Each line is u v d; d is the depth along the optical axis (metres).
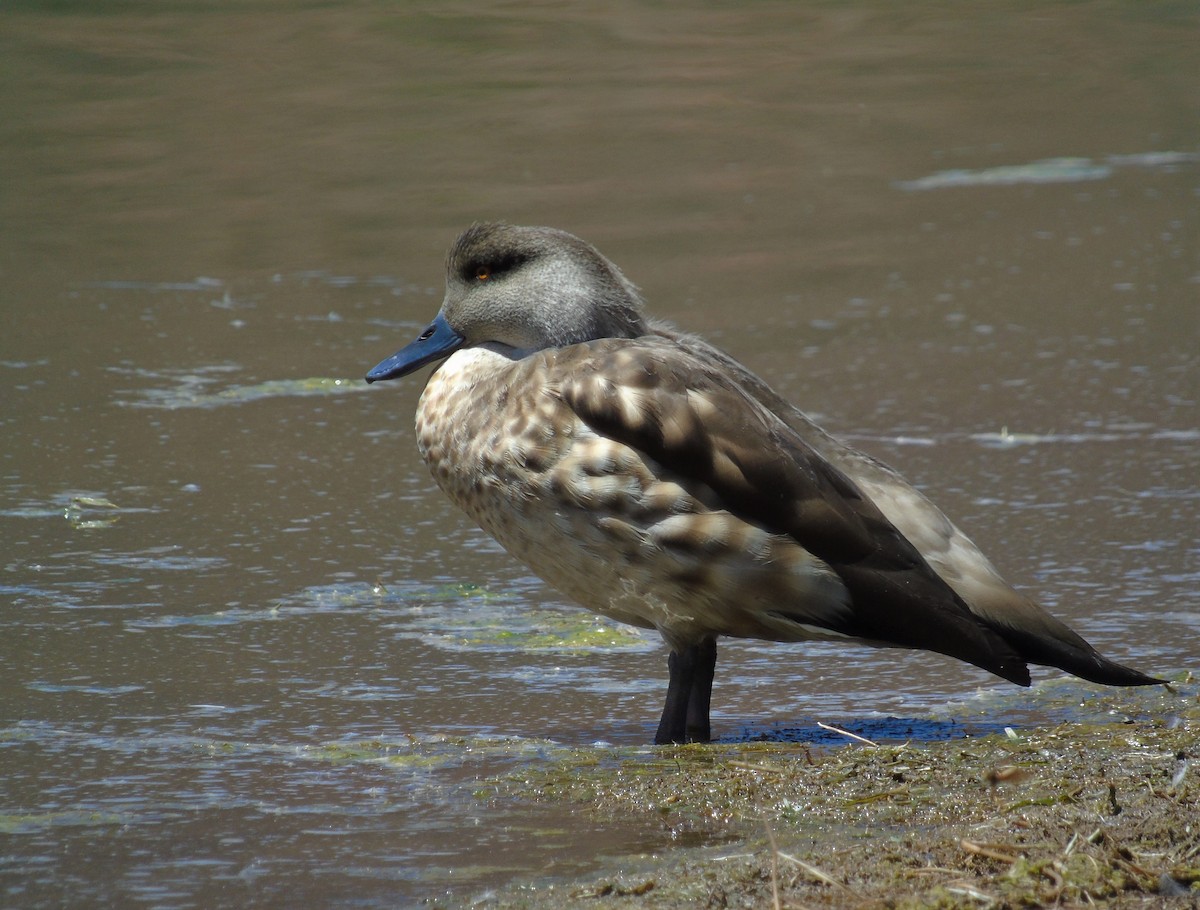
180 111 24.20
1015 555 11.17
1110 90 26.31
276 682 9.20
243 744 8.29
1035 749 7.95
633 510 8.40
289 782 7.77
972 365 15.46
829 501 8.44
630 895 6.32
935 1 32.50
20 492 12.29
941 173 22.14
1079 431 13.75
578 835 7.05
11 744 8.24
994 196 21.11
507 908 6.27
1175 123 24.47
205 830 7.18
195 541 11.46
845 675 9.60
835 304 17.22
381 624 10.12
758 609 8.47
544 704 9.04
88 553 11.16
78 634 9.83
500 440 8.67
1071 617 10.12
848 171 22.12
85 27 28.77
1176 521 11.77
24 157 22.03
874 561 8.42
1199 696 8.95
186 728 8.50
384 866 6.75
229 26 29.05
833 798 7.35
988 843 6.60
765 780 7.60
